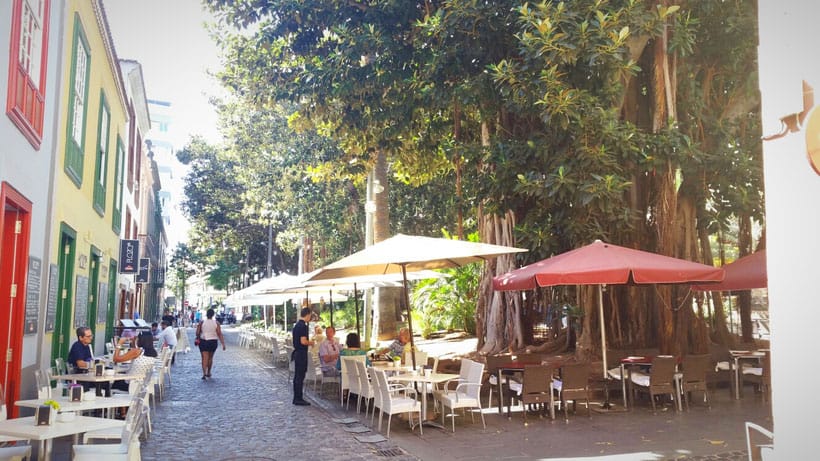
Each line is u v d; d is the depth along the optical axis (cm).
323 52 1653
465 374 1035
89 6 1420
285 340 2214
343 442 890
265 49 1742
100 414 1045
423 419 991
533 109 1249
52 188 1087
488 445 849
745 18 1367
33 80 973
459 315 2417
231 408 1216
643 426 952
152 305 5159
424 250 1018
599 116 1176
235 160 3888
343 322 3556
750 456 451
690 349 1415
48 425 597
